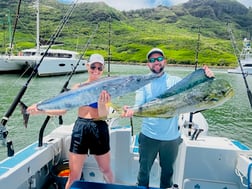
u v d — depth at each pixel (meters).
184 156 2.45
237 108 12.87
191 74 1.70
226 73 27.19
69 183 2.24
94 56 2.21
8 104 11.41
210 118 10.93
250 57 26.25
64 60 21.69
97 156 2.26
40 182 2.46
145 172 2.29
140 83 1.87
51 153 2.54
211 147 2.40
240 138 8.45
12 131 7.53
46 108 1.95
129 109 1.79
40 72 20.02
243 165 2.24
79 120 2.24
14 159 2.17
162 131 2.19
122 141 2.82
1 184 1.83
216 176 2.42
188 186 2.46
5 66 21.11
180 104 1.70
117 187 2.04
